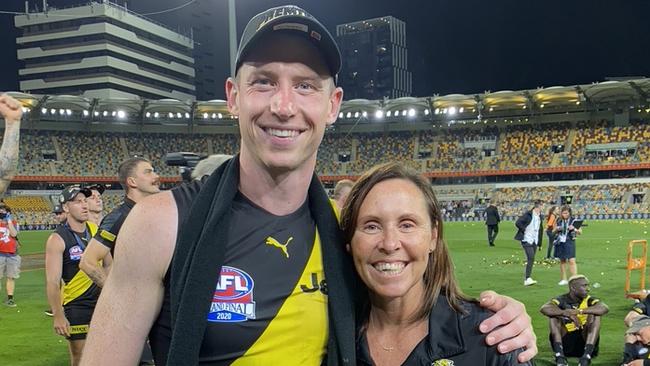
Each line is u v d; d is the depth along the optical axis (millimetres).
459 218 40000
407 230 1849
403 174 1950
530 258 11414
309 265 1715
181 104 47094
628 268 9961
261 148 1629
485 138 47375
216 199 1610
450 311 1902
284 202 1713
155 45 76875
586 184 40906
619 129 43375
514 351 1752
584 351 6070
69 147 45938
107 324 1501
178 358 1436
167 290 1556
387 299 1923
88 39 70500
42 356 6875
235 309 1550
